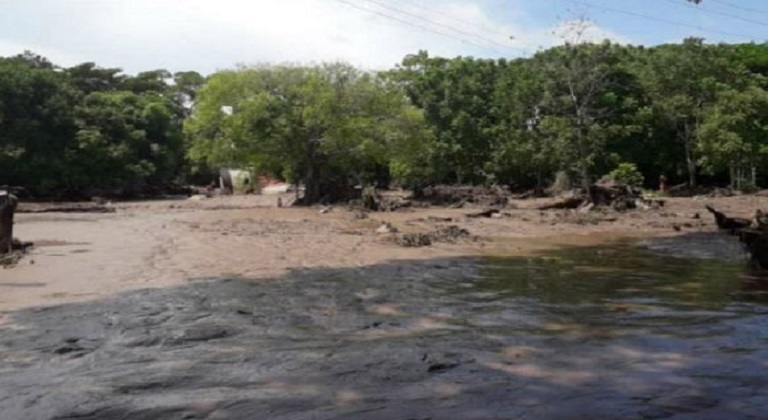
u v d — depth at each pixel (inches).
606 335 336.2
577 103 1924.2
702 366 277.4
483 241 836.6
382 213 1333.7
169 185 2464.3
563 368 276.8
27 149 1939.0
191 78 3129.9
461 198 1668.3
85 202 1883.6
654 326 356.2
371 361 289.3
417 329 354.6
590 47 1915.6
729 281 517.7
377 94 1638.8
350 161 1695.4
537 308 410.6
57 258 651.5
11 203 672.4
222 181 2581.2
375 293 465.7
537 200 1790.1
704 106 2139.5
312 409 229.9
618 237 896.9
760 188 2150.6
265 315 390.3
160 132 2431.1
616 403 231.6
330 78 1620.3
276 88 1594.5
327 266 604.1
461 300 438.6
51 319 377.7
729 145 1894.7
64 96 2096.5
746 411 222.7
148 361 293.7
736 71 2186.3
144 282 509.7
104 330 351.6
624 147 2258.9
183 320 374.6
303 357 297.7
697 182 2369.6
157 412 228.7
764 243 581.3
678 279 529.3
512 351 306.0
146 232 938.1
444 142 2066.9
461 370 274.8
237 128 1552.7
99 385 259.0
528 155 2005.4
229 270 575.8
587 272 569.9
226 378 267.3
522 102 2135.8
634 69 2315.5
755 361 284.0
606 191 1430.9
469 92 2201.0
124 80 2962.6
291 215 1274.6
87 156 2027.6
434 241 818.2
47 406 235.3
